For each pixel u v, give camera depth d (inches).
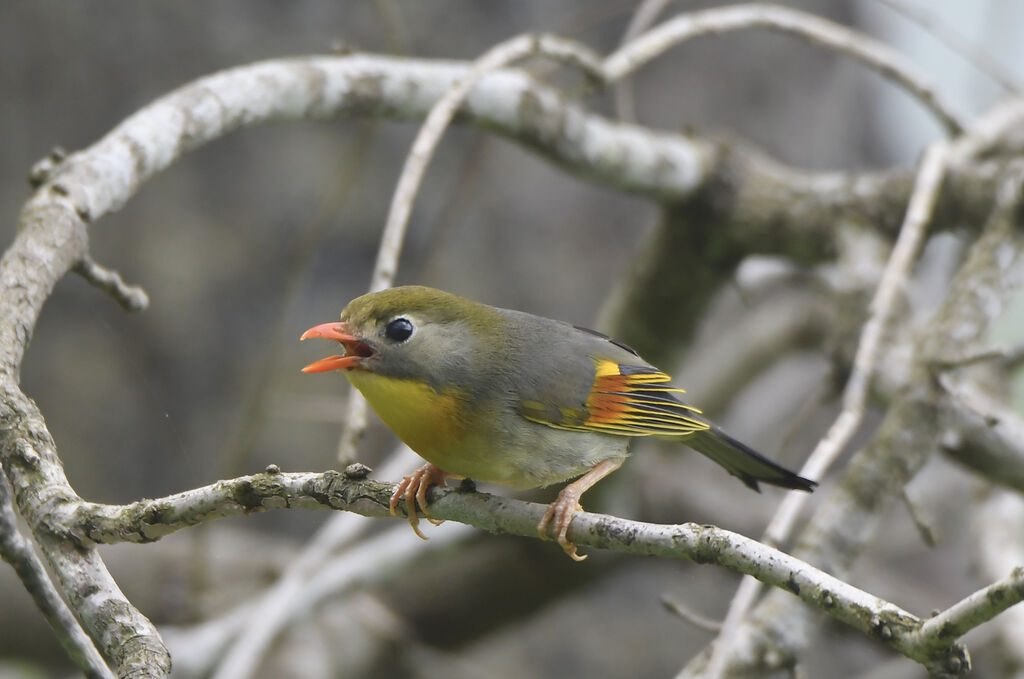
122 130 299.0
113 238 596.7
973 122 452.8
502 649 631.8
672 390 287.4
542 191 634.8
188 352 605.0
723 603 648.4
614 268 641.0
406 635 496.7
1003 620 361.1
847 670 598.9
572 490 240.7
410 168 307.1
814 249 453.4
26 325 246.2
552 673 634.2
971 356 318.3
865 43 434.3
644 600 645.9
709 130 660.1
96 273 274.4
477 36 619.8
